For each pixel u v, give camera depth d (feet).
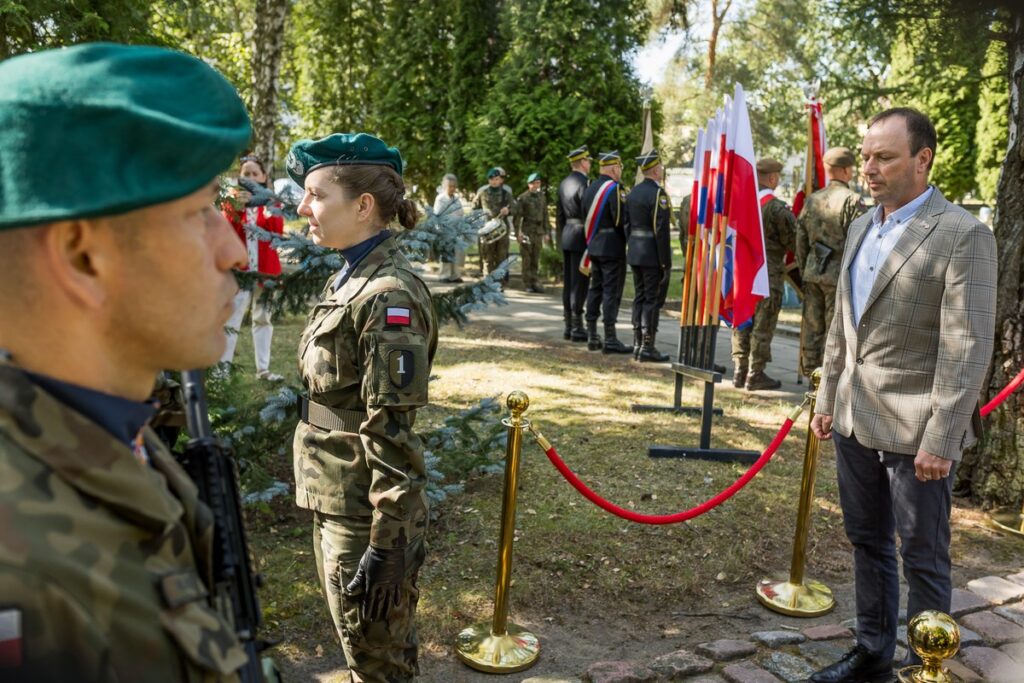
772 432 19.36
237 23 58.29
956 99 52.13
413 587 7.14
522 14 45.19
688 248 18.62
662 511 14.40
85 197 2.26
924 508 8.99
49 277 2.39
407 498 6.58
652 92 44.27
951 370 8.50
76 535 2.19
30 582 2.05
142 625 2.27
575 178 29.78
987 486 15.51
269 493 12.38
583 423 19.30
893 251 9.00
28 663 2.03
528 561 12.64
